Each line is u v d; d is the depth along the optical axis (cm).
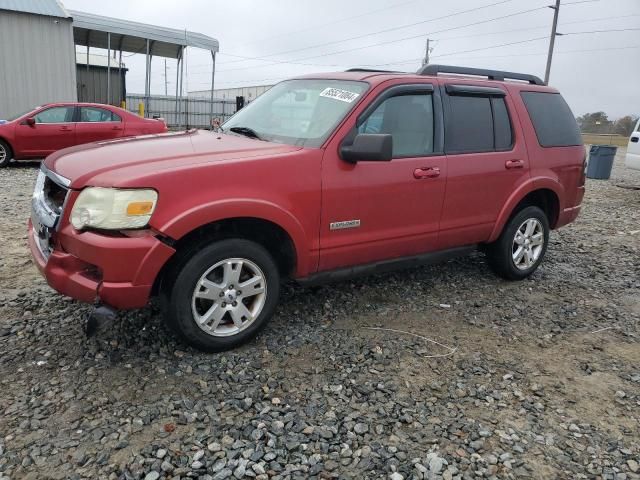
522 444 282
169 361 339
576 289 524
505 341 402
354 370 345
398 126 418
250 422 285
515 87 512
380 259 424
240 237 349
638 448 284
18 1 1514
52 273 323
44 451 255
